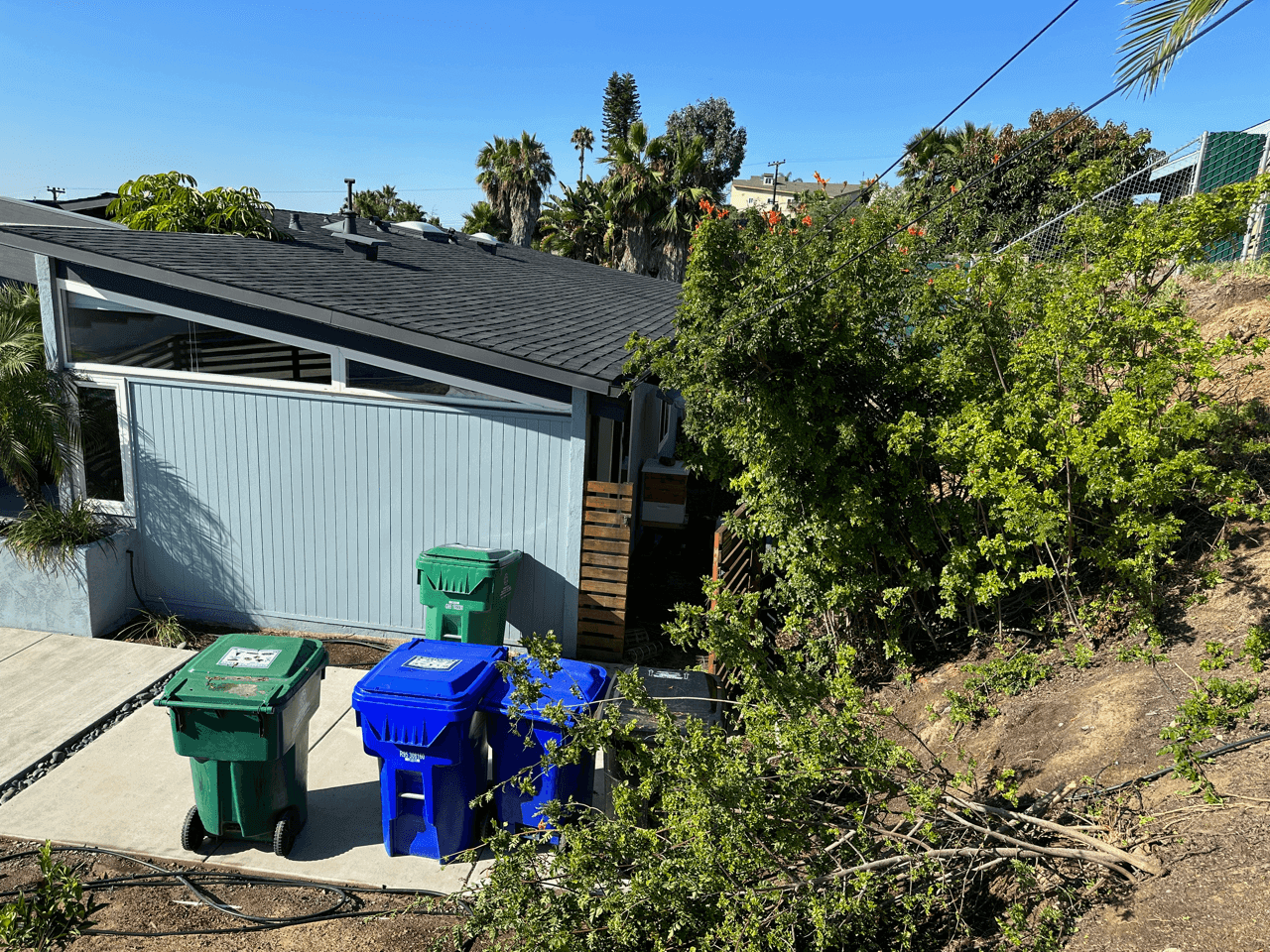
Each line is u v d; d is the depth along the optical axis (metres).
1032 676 5.51
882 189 8.70
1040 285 6.45
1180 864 3.48
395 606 8.77
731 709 7.30
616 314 13.23
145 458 8.84
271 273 9.23
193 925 4.71
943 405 6.60
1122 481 5.05
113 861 5.24
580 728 4.28
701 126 62.47
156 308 8.56
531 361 7.82
